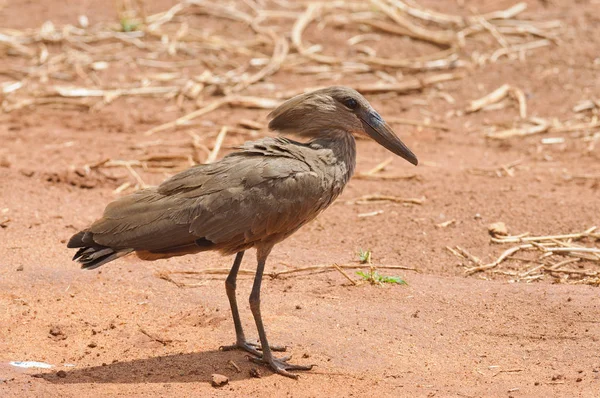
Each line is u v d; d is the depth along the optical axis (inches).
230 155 410.6
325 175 414.3
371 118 437.1
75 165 671.8
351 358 412.2
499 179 662.5
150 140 735.7
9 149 704.4
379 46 922.7
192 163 682.8
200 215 389.4
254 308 404.2
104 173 660.7
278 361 401.7
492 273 524.4
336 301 469.7
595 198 620.7
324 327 440.5
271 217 398.0
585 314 454.9
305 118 433.1
